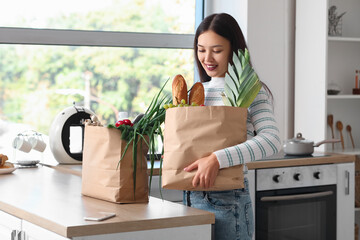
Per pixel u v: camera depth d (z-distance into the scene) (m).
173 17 4.36
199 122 1.95
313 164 3.52
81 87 4.11
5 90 3.93
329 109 4.33
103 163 2.09
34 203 2.04
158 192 3.12
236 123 1.98
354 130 4.41
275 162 3.37
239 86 2.05
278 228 3.41
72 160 3.24
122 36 4.15
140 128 2.10
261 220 3.35
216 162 1.91
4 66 3.92
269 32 4.21
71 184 2.50
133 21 4.25
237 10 4.23
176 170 1.95
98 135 2.12
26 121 3.98
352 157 3.65
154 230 1.81
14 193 2.25
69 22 4.07
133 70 4.25
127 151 2.06
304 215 3.49
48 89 4.03
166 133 2.01
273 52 4.23
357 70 4.28
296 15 4.20
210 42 2.23
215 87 2.28
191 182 1.94
